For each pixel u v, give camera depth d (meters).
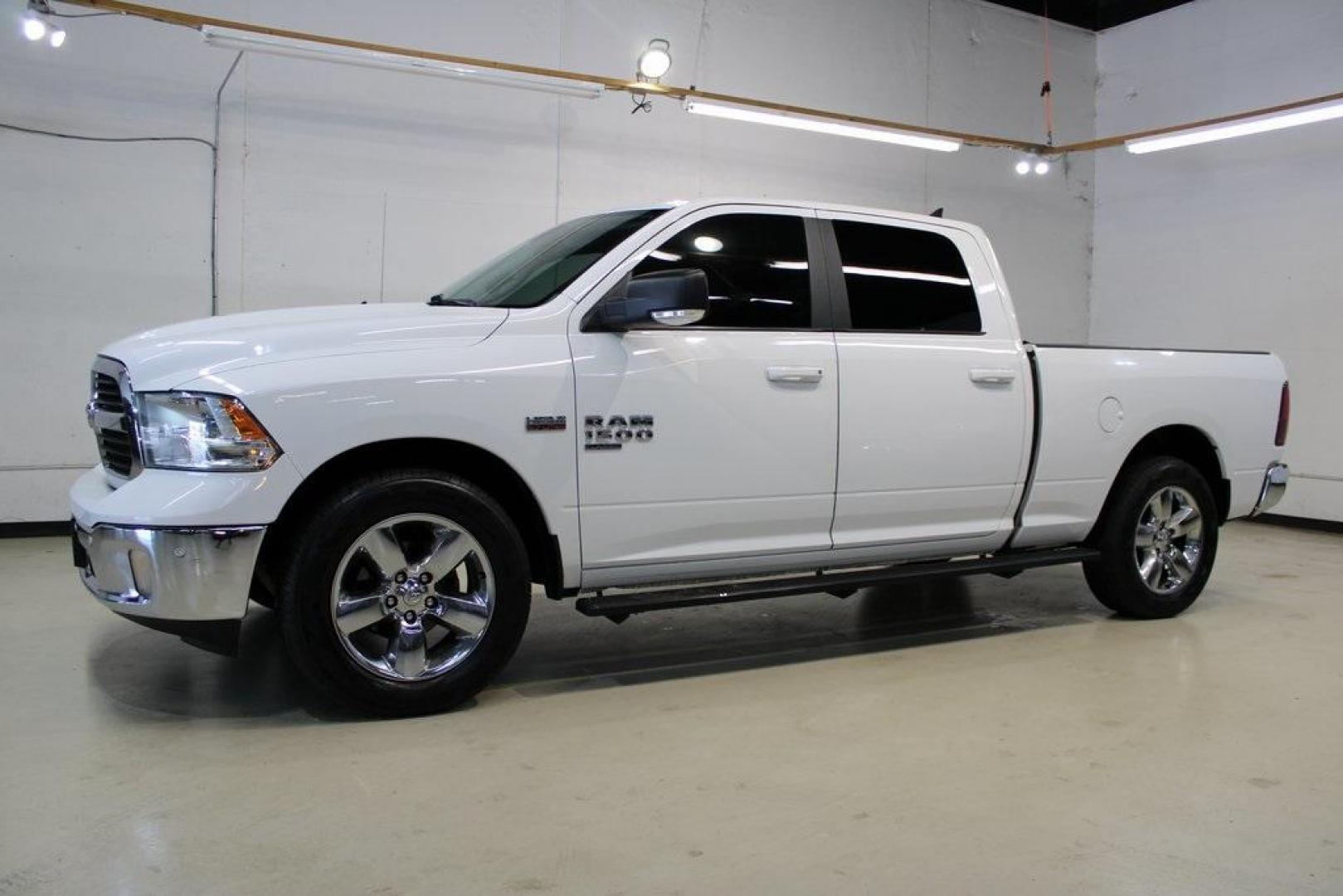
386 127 7.12
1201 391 4.95
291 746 3.09
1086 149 8.93
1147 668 4.13
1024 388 4.39
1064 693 3.78
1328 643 4.57
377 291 7.16
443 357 3.32
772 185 8.80
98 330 6.43
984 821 2.67
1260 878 2.39
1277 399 5.29
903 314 4.18
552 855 2.42
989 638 4.60
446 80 7.29
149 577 3.01
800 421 3.86
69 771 2.88
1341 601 5.54
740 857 2.44
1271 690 3.85
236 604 3.06
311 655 3.15
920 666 4.12
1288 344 8.94
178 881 2.26
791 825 2.62
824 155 9.05
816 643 4.48
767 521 3.85
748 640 4.53
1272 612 5.21
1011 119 10.20
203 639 3.13
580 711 3.49
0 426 6.26
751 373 3.77
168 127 6.51
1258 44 9.21
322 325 3.32
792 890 2.28
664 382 3.62
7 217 6.15
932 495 4.19
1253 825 2.68
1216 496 5.23
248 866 2.34
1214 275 9.58
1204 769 3.06
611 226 3.96
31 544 6.16
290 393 3.10
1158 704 3.66
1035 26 10.28
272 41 5.72
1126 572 4.83
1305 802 2.83
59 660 3.95
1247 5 9.30
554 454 3.45
